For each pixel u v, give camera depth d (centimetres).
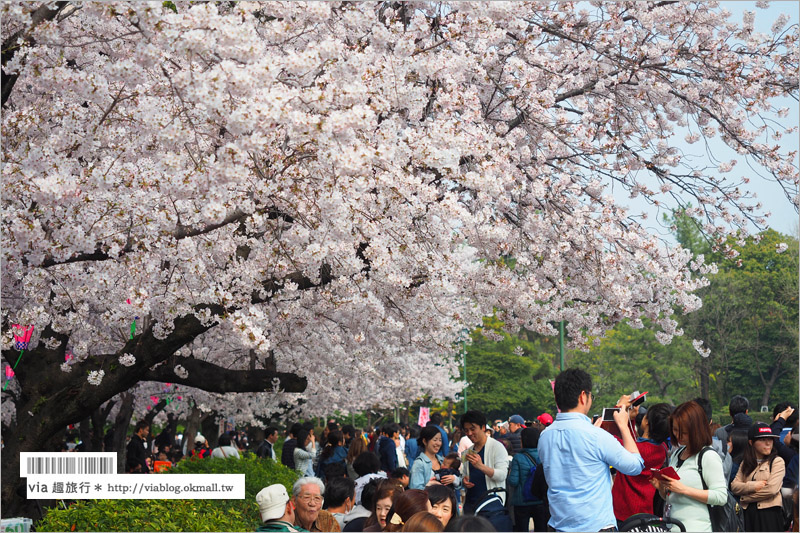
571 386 488
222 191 591
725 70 1077
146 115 606
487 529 374
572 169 1143
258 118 570
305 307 967
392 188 732
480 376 5822
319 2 697
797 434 775
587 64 1041
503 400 5747
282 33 638
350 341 1113
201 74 562
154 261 755
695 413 523
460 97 824
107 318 809
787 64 1085
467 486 813
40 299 750
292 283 798
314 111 648
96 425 1658
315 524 636
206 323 749
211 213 589
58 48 695
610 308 1099
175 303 735
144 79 608
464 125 827
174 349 772
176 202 693
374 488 648
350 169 617
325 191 685
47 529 577
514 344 5941
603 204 1077
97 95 614
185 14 561
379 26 712
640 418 708
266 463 1278
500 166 898
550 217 1032
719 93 1102
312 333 1165
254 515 845
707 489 511
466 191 1017
